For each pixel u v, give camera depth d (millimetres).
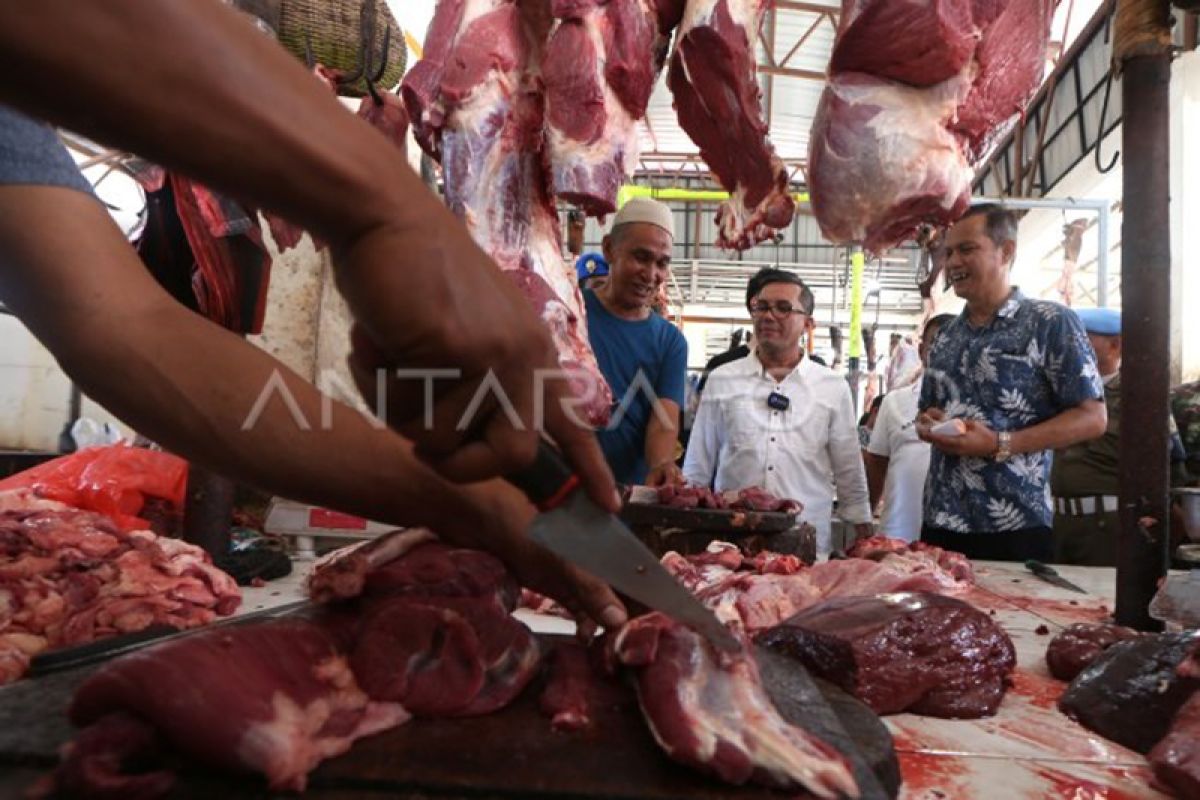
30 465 6203
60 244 1482
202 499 3094
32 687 1457
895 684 1941
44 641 1975
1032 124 11805
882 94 2543
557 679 1537
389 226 786
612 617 1677
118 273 1540
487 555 1684
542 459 1268
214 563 3086
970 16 2445
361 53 3883
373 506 1698
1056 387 4141
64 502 3219
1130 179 2650
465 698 1417
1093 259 12836
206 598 2350
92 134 704
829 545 5195
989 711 1983
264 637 1328
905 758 1720
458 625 1423
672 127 13648
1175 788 1553
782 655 1935
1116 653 1982
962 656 1997
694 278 19141
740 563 3277
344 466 1653
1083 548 5348
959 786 1597
